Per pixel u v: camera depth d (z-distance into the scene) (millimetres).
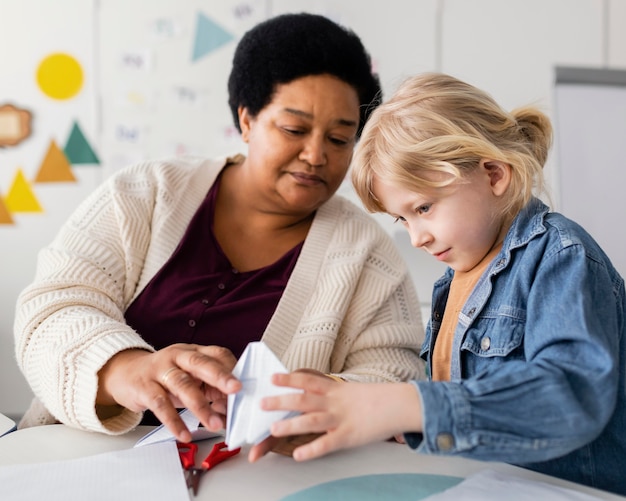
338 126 1026
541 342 645
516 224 785
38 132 2082
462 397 574
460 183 769
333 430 576
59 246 1029
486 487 597
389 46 2186
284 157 1017
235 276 1065
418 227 803
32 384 867
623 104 2232
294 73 1004
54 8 2078
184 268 1052
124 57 2111
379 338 1047
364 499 587
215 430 666
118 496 589
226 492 611
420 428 572
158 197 1094
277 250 1115
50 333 851
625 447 721
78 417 786
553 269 694
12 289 2068
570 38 2244
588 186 2188
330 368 1062
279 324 1016
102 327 826
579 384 587
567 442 570
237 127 1164
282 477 646
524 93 2227
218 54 2148
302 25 1026
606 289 684
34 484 616
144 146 2131
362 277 1093
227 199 1137
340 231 1124
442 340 910
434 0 2195
